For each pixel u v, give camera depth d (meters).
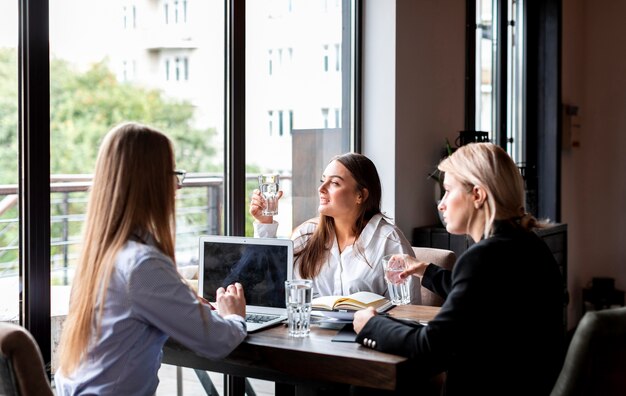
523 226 1.95
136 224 1.84
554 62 5.59
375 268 2.80
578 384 1.85
